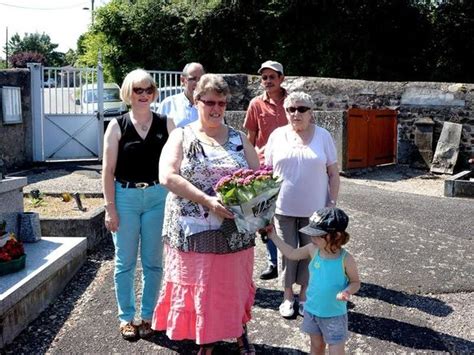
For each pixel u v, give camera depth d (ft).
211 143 11.35
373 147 42.47
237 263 11.16
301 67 75.87
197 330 10.94
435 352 12.73
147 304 13.16
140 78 12.57
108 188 12.65
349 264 10.79
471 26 74.13
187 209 11.07
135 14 82.53
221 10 76.95
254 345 12.82
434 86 42.98
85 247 18.10
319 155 13.82
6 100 35.22
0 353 12.17
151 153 12.76
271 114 16.37
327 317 10.84
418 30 75.36
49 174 34.32
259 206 10.67
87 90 40.37
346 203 28.27
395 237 21.98
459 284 16.93
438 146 42.22
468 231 23.52
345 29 72.54
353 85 45.32
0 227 14.49
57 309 14.61
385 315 14.60
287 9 72.90
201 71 15.51
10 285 13.10
